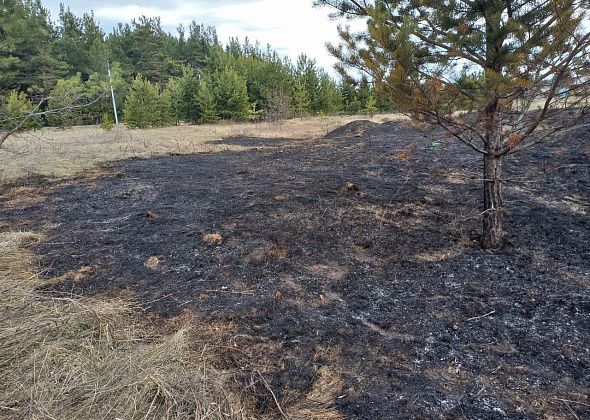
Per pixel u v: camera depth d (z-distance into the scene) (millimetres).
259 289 3166
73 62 26938
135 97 19859
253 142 12562
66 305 2832
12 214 5375
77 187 6801
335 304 2943
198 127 18656
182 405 1951
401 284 3170
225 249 3873
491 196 3502
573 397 1984
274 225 4414
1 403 1962
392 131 12156
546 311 2699
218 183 6633
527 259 3408
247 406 2023
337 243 3951
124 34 38844
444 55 3068
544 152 6652
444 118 2977
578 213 4328
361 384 2141
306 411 1980
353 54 3049
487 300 2871
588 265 3270
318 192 5520
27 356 2303
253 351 2438
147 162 9117
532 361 2248
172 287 3248
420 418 1893
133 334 2641
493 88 2613
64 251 4035
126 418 1856
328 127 16422
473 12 2879
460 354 2338
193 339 2568
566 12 2641
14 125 6988
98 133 15953
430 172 6348
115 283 3340
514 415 1886
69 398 1979
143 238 4277
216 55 28703
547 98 2760
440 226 4199
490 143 3295
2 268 3645
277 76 22516
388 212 4629
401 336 2533
